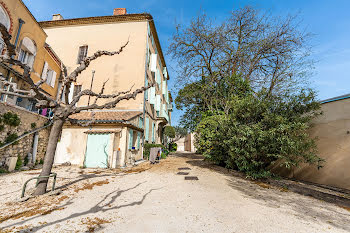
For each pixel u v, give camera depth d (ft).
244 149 22.85
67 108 16.31
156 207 12.63
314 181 20.68
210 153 31.24
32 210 11.32
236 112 25.02
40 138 30.04
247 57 37.70
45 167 15.11
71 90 44.75
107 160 29.96
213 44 39.88
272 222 10.65
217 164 33.83
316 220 11.18
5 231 8.43
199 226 9.85
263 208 13.03
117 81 45.39
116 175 23.97
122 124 32.48
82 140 32.89
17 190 15.42
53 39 50.80
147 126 47.67
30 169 25.43
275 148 20.53
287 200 15.33
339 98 19.19
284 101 22.56
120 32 48.80
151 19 49.80
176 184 19.67
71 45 49.78
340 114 19.24
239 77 36.42
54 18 55.21
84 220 10.15
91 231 8.88
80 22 50.65
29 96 12.58
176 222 10.27
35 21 33.40
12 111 23.41
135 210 11.98
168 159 47.83
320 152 20.61
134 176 23.57
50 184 17.92
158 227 9.59
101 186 17.90
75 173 24.56
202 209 12.41
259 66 38.81
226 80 38.81
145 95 45.55
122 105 43.34
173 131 83.15
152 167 32.12
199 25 40.63
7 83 10.81
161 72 71.72
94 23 50.47
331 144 19.67
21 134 25.29
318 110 21.31
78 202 13.14
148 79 49.21
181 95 51.60
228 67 40.24
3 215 10.37
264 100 23.61
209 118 34.14
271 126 21.52
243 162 22.88
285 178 23.49
